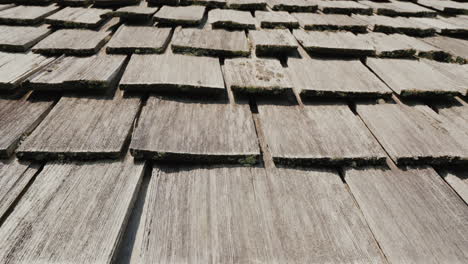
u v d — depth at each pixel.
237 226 1.07
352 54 2.04
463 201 1.25
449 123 1.58
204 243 1.01
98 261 0.92
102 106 1.52
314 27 2.29
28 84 1.54
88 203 1.09
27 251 0.94
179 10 2.42
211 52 1.91
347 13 2.66
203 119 1.47
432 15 2.69
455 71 1.97
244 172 1.28
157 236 1.02
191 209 1.11
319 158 1.31
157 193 1.16
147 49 1.87
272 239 1.04
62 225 1.02
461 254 1.04
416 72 1.89
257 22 2.37
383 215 1.14
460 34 2.44
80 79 1.55
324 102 1.68
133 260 1.00
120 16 2.25
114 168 1.24
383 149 1.42
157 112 1.48
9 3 2.50
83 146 1.27
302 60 1.96
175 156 1.27
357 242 1.06
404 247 1.05
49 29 2.13
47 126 1.36
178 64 1.79
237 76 1.70
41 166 1.26
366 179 1.29
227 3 2.58
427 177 1.31
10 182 1.17
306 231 1.07
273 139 1.40
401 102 1.72
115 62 1.78
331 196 1.21
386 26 2.37
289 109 1.61
